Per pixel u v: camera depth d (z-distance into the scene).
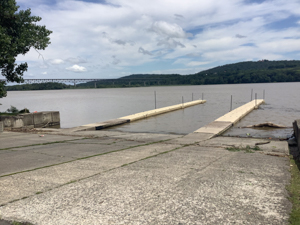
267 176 5.14
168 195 4.18
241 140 10.23
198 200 3.96
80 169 5.87
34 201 4.05
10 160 6.95
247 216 3.41
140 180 4.97
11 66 16.98
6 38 14.45
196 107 35.62
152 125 19.23
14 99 83.62
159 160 6.64
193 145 9.06
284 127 16.03
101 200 4.04
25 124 17.39
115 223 3.31
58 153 7.80
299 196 4.05
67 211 3.68
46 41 17.61
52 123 21.05
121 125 19.33
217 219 3.35
